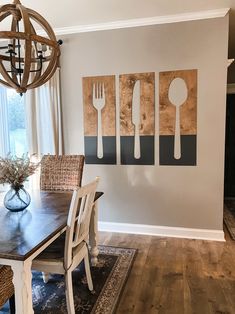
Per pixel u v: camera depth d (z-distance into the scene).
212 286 2.25
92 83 3.34
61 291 2.21
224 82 2.97
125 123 3.29
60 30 3.31
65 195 2.44
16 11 1.62
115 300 2.07
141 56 3.15
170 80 3.10
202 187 3.16
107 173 3.43
